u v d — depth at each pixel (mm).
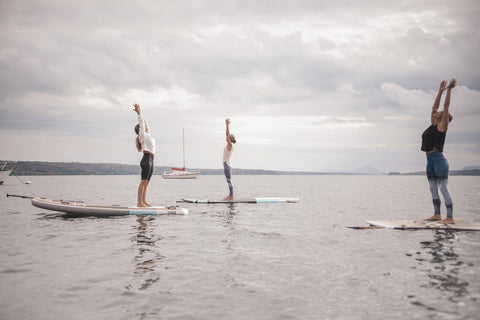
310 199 22156
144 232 8617
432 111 8906
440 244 6969
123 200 21531
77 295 4133
